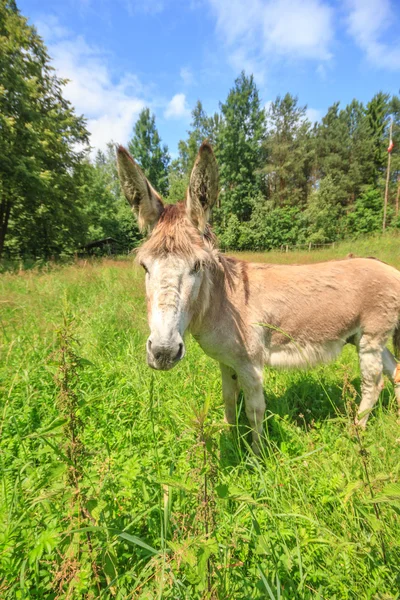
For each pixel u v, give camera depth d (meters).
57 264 12.82
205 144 1.88
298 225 30.83
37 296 5.64
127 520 1.52
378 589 1.29
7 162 14.59
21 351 3.39
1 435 2.24
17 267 12.14
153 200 2.12
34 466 2.01
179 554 0.91
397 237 20.53
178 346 1.74
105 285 7.34
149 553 1.40
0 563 1.30
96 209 32.59
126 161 1.99
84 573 1.05
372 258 3.05
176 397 2.86
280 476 1.99
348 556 1.44
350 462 1.98
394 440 2.23
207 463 1.01
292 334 2.64
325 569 1.45
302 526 1.64
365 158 38.19
